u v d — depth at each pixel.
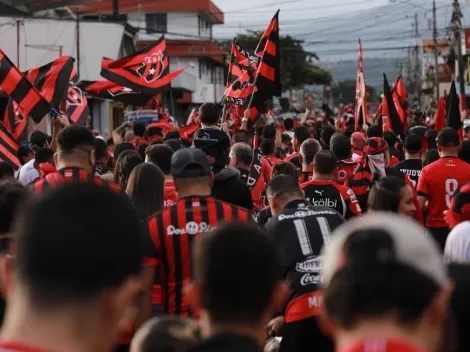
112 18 49.03
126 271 2.20
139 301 5.55
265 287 3.05
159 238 5.71
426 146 14.75
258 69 12.98
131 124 18.56
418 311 2.26
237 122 15.62
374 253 2.31
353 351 2.23
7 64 11.70
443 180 9.70
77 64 34.44
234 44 15.77
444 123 17.66
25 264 2.15
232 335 3.03
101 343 2.18
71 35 36.47
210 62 70.94
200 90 60.38
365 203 9.91
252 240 3.09
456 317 3.65
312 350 6.14
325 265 2.50
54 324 2.13
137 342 3.47
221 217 5.77
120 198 2.27
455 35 43.28
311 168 10.02
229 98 15.55
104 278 2.15
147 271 5.63
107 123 39.78
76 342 2.14
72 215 2.18
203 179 5.85
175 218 5.74
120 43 37.72
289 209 6.35
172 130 15.15
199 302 3.12
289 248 6.15
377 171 9.85
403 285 2.26
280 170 8.93
